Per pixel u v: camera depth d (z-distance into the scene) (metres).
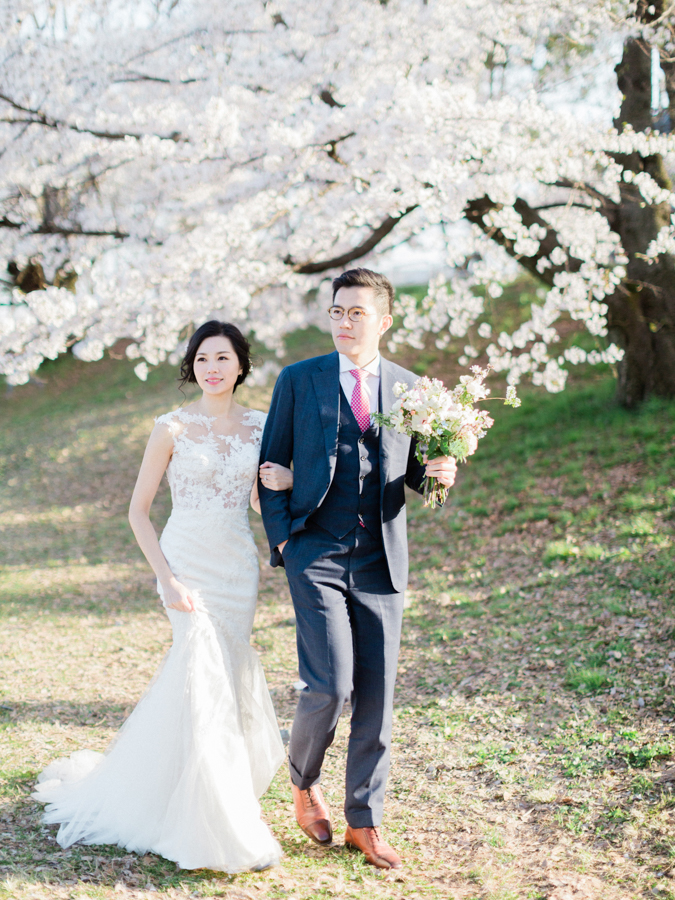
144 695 2.86
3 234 8.38
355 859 2.72
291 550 2.75
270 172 7.59
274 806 3.18
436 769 3.50
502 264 8.53
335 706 2.63
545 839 2.85
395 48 7.55
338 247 9.50
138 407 16.36
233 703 2.72
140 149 6.93
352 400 2.79
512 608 5.70
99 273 7.11
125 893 2.37
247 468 2.91
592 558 6.17
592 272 7.48
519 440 10.08
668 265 8.34
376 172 7.12
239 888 2.47
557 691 4.17
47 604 7.24
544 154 6.50
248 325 10.95
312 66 7.52
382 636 2.75
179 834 2.56
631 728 3.58
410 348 15.59
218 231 6.81
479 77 8.28
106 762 2.89
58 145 7.69
